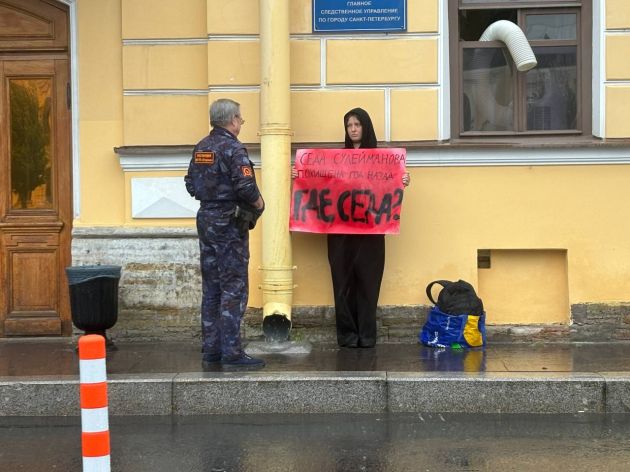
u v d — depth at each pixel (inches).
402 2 332.2
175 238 337.7
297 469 218.4
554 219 331.9
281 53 320.8
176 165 337.7
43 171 354.9
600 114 331.6
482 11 343.3
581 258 331.6
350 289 326.3
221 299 283.3
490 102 343.6
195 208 338.0
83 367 169.5
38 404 267.3
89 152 345.7
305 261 335.9
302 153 323.9
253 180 276.1
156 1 340.2
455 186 333.4
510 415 263.9
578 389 264.7
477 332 320.2
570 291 332.5
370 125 323.0
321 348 323.9
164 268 337.7
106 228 340.5
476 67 343.3
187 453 232.1
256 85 334.3
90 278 310.3
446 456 226.8
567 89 342.0
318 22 333.1
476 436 244.1
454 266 333.7
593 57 336.8
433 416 263.4
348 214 321.4
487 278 340.2
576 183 331.3
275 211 320.8
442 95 332.8
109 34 344.8
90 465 168.4
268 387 267.3
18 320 352.2
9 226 352.5
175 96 341.1
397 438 243.0
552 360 296.8
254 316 335.3
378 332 333.7
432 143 331.6
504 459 223.9
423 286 334.3
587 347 323.0
